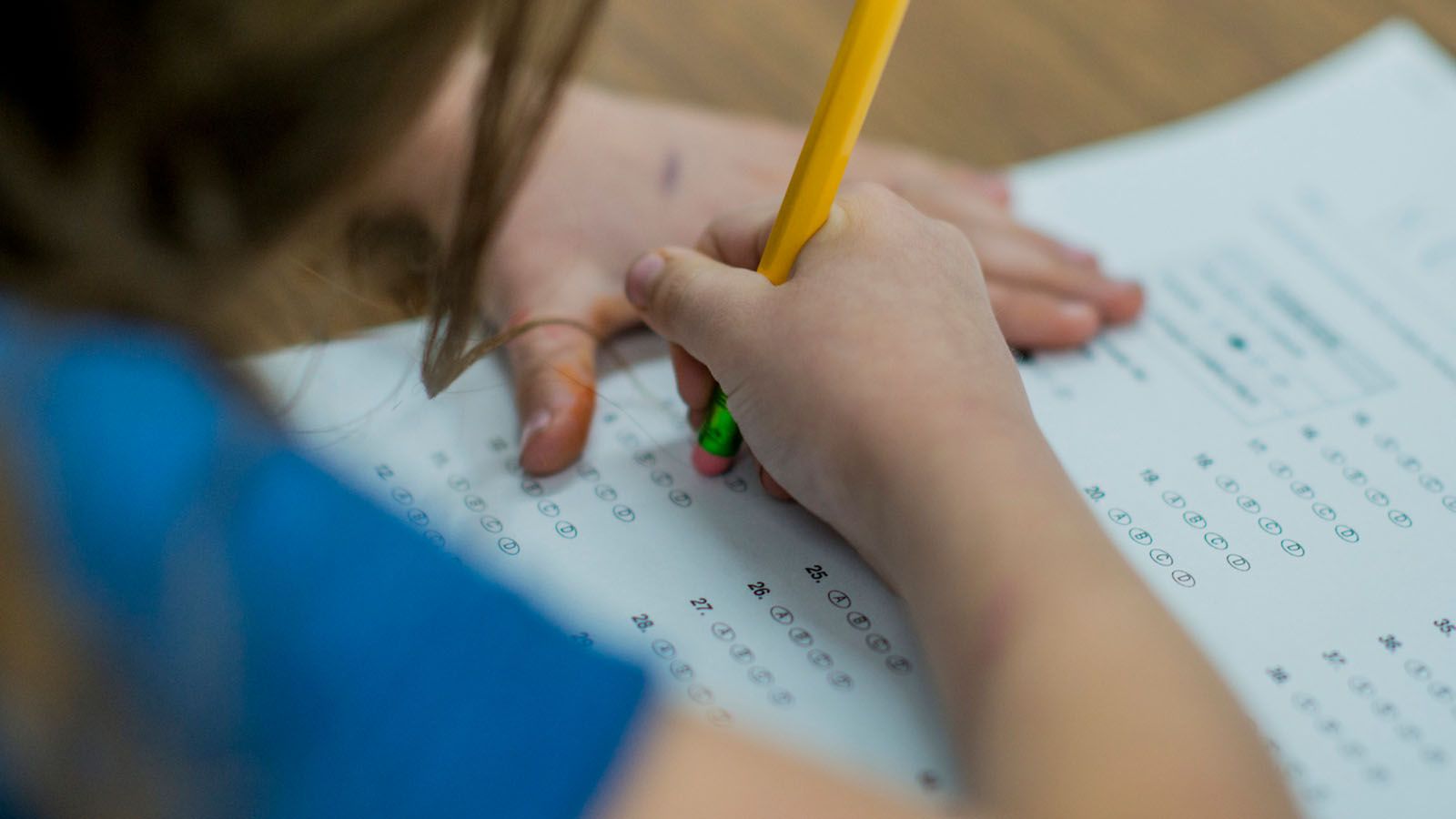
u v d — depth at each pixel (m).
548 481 0.65
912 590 0.62
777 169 0.73
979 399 0.62
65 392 0.57
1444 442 0.67
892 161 0.73
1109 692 0.59
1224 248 0.72
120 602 0.56
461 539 0.64
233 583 0.58
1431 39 0.77
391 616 0.58
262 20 0.56
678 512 0.65
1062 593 0.60
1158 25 0.77
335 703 0.58
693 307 0.64
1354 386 0.68
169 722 0.56
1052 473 0.62
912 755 0.61
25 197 0.55
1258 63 0.76
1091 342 0.69
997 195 0.72
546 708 0.58
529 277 0.69
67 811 0.56
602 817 0.58
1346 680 0.63
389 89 0.57
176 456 0.57
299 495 0.59
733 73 0.75
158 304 0.57
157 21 0.55
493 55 0.61
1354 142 0.74
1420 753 0.62
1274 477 0.66
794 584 0.64
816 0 0.77
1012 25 0.77
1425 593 0.64
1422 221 0.72
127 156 0.55
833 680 0.62
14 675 0.56
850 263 0.64
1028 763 0.59
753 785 0.58
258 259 0.58
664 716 0.59
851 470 0.62
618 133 0.73
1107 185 0.73
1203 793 0.58
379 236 0.66
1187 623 0.62
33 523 0.56
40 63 0.55
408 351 0.66
